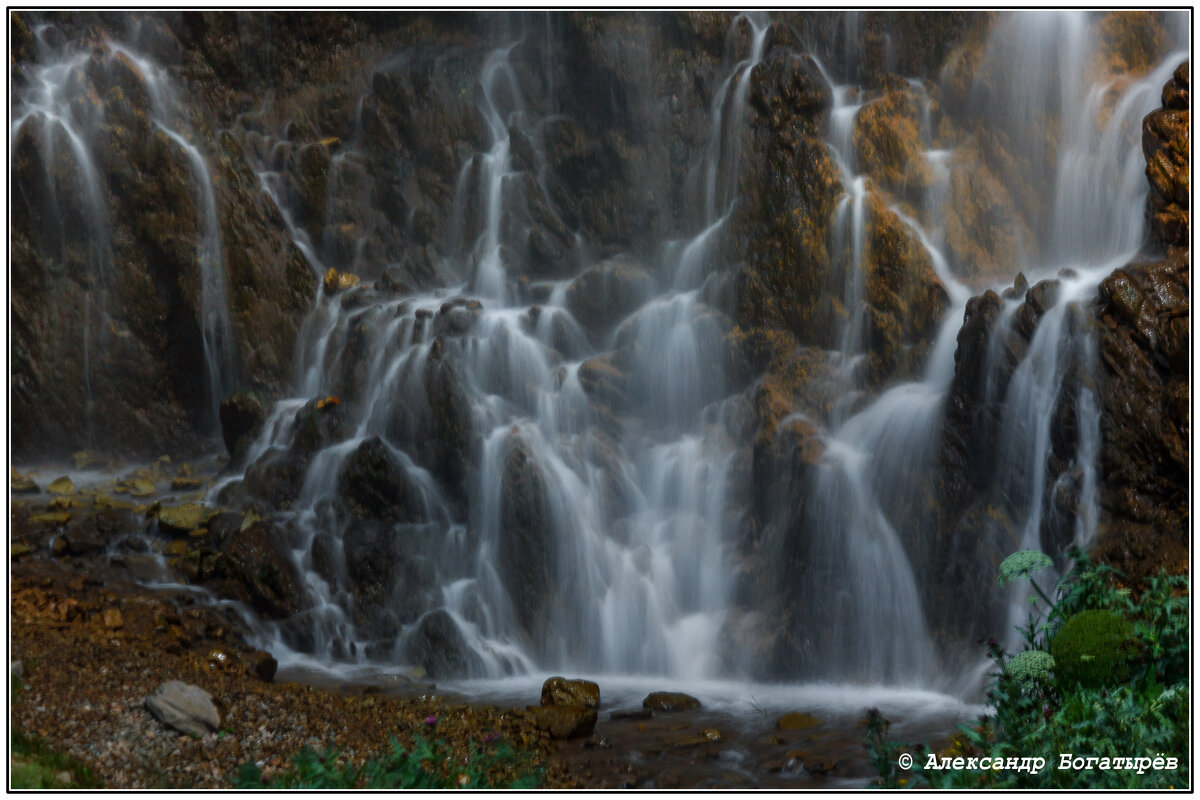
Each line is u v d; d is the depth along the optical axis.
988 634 9.83
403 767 6.94
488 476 12.21
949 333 11.67
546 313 13.83
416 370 12.98
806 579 10.94
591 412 13.06
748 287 13.02
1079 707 6.79
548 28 15.80
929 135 13.33
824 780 7.43
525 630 11.61
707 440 12.65
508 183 15.70
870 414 11.46
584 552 11.88
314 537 11.96
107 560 11.51
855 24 14.37
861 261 12.37
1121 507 9.21
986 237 12.77
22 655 7.47
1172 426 9.02
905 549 10.62
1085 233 12.59
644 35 14.89
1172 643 7.17
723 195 14.00
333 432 13.30
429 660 11.14
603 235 15.06
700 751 8.23
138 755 6.57
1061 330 9.82
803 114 13.40
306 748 7.16
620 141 14.98
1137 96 12.34
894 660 10.44
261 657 9.69
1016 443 10.05
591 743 8.38
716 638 11.29
